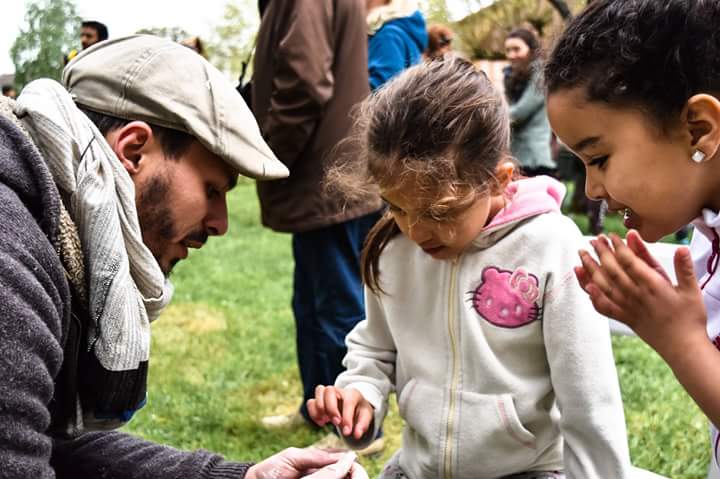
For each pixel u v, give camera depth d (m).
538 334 1.60
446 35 5.15
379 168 1.50
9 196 1.16
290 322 4.68
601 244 1.17
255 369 3.86
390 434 3.11
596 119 1.21
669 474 2.66
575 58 1.23
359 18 2.87
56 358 1.14
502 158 1.55
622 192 1.22
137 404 1.38
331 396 1.67
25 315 1.08
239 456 2.95
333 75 2.83
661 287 1.12
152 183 1.37
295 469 1.63
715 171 1.19
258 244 7.44
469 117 1.48
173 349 4.19
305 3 2.71
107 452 1.61
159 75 1.37
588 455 1.54
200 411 3.33
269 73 2.85
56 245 1.22
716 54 1.15
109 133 1.38
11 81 9.68
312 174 2.81
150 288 1.36
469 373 1.64
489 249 1.62
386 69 3.15
